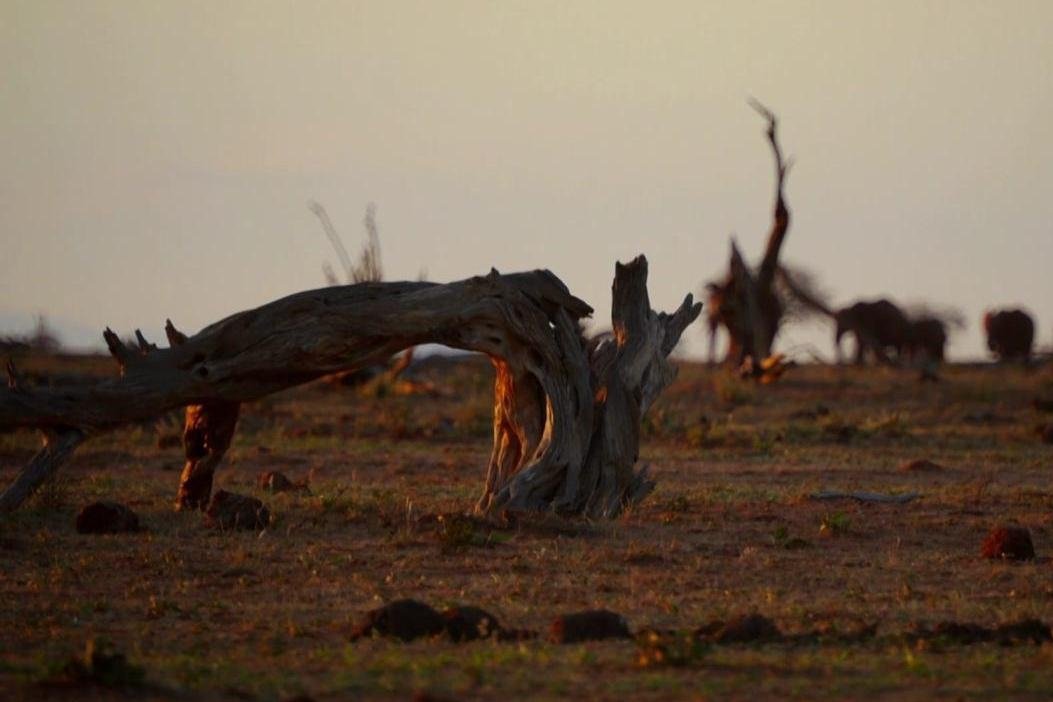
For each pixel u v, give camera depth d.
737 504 69.56
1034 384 153.25
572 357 61.75
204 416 64.81
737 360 173.88
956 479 84.69
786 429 112.44
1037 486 81.62
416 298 60.28
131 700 32.16
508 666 35.22
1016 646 38.41
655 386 64.38
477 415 118.81
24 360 153.25
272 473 74.69
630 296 64.00
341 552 54.22
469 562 52.09
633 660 35.44
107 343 60.47
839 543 57.84
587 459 62.34
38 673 34.44
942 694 32.59
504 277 61.41
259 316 60.59
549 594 46.50
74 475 82.44
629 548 54.53
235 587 47.84
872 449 103.38
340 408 126.25
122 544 55.97
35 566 51.62
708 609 44.03
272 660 36.53
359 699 32.12
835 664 35.56
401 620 39.16
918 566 52.53
